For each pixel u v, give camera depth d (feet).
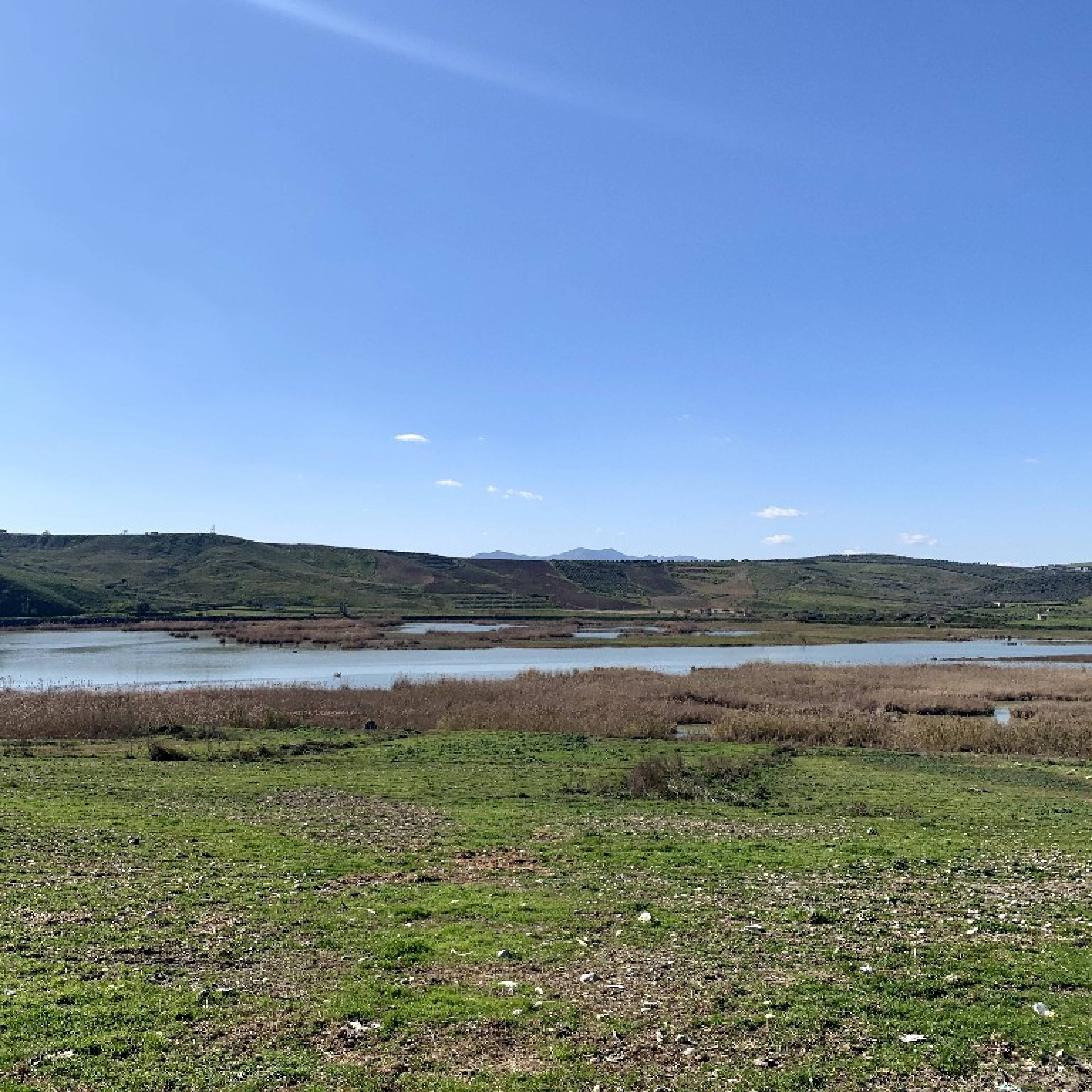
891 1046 35.27
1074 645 453.17
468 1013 37.73
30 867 60.54
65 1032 35.01
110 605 645.10
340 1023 36.83
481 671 295.28
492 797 94.99
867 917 52.70
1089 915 53.62
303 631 481.87
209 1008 37.86
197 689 201.77
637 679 234.99
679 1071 33.09
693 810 89.45
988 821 84.79
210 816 81.61
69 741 138.51
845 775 113.60
